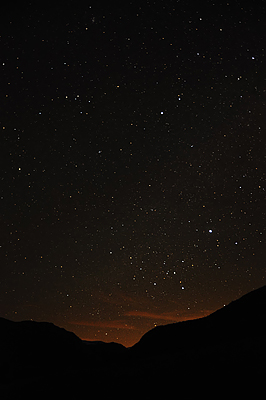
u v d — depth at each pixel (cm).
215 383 253
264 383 241
